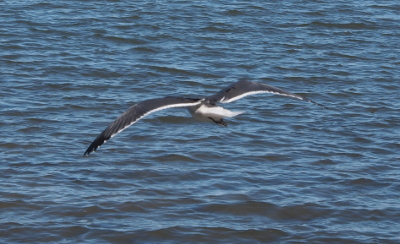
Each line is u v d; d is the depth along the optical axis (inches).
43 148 688.4
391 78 967.0
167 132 751.7
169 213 564.4
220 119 387.2
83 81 909.8
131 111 357.1
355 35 1192.2
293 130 766.5
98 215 557.0
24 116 773.9
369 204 590.6
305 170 658.8
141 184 615.5
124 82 916.0
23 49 1026.1
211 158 681.6
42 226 536.1
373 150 714.2
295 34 1178.6
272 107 842.2
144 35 1128.2
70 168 645.3
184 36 1135.0
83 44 1070.4
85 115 791.7
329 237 534.9
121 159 670.5
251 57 1043.3
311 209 578.6
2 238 519.8
